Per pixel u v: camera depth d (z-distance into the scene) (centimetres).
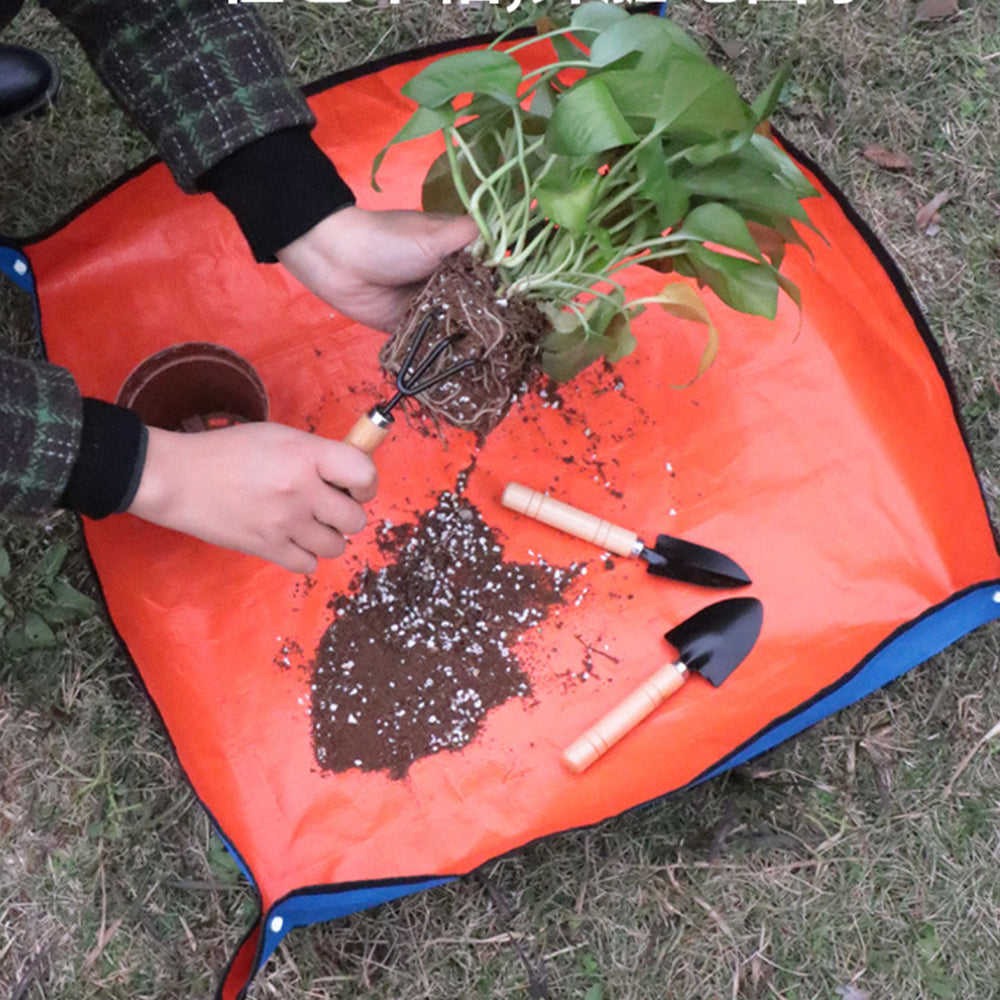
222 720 138
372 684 140
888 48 171
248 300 149
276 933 125
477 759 138
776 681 140
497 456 147
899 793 153
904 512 145
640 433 148
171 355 135
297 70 167
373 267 115
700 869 150
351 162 152
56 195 161
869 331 147
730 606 141
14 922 146
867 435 147
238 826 135
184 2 109
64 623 151
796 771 152
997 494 160
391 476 146
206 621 141
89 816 147
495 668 141
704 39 169
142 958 145
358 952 146
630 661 142
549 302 112
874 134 170
